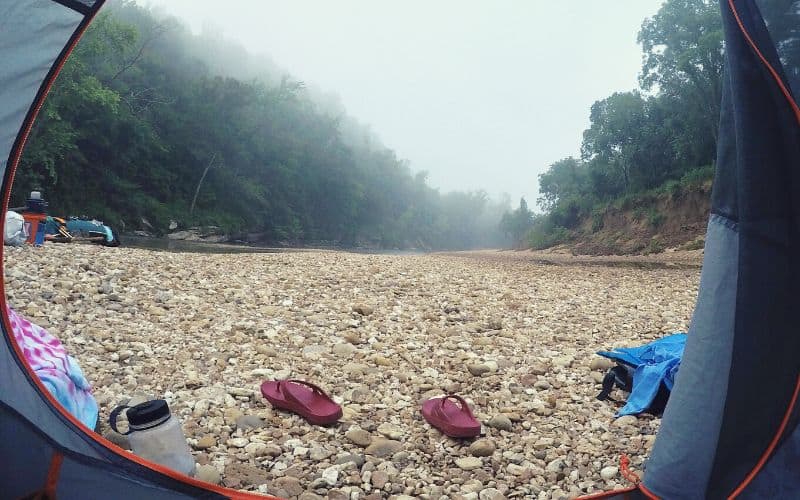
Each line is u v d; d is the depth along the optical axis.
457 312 8.43
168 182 62.44
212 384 4.83
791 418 2.24
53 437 2.44
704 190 41.59
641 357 4.93
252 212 73.12
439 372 5.62
